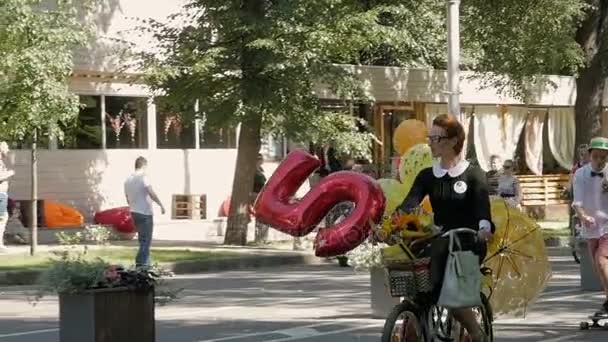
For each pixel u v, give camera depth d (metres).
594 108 45.72
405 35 40.09
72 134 42.06
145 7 44.50
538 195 57.41
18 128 32.53
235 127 39.16
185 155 46.69
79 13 41.28
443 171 13.77
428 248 13.53
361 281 29.80
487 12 44.50
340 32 37.59
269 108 37.75
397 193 17.27
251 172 39.94
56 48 32.75
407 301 13.52
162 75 36.91
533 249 17.78
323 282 29.66
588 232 18.92
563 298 24.27
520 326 19.97
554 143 59.94
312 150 44.50
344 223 14.84
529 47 44.34
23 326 21.22
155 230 43.72
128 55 39.91
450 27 35.41
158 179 45.75
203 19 38.06
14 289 28.91
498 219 17.30
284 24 36.81
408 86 50.47
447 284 13.30
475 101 54.25
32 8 33.97
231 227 40.09
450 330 13.94
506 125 56.94
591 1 44.97
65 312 15.29
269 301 25.00
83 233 39.03
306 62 37.25
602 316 19.47
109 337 15.22
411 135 20.44
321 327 20.36
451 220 13.73
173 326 20.80
